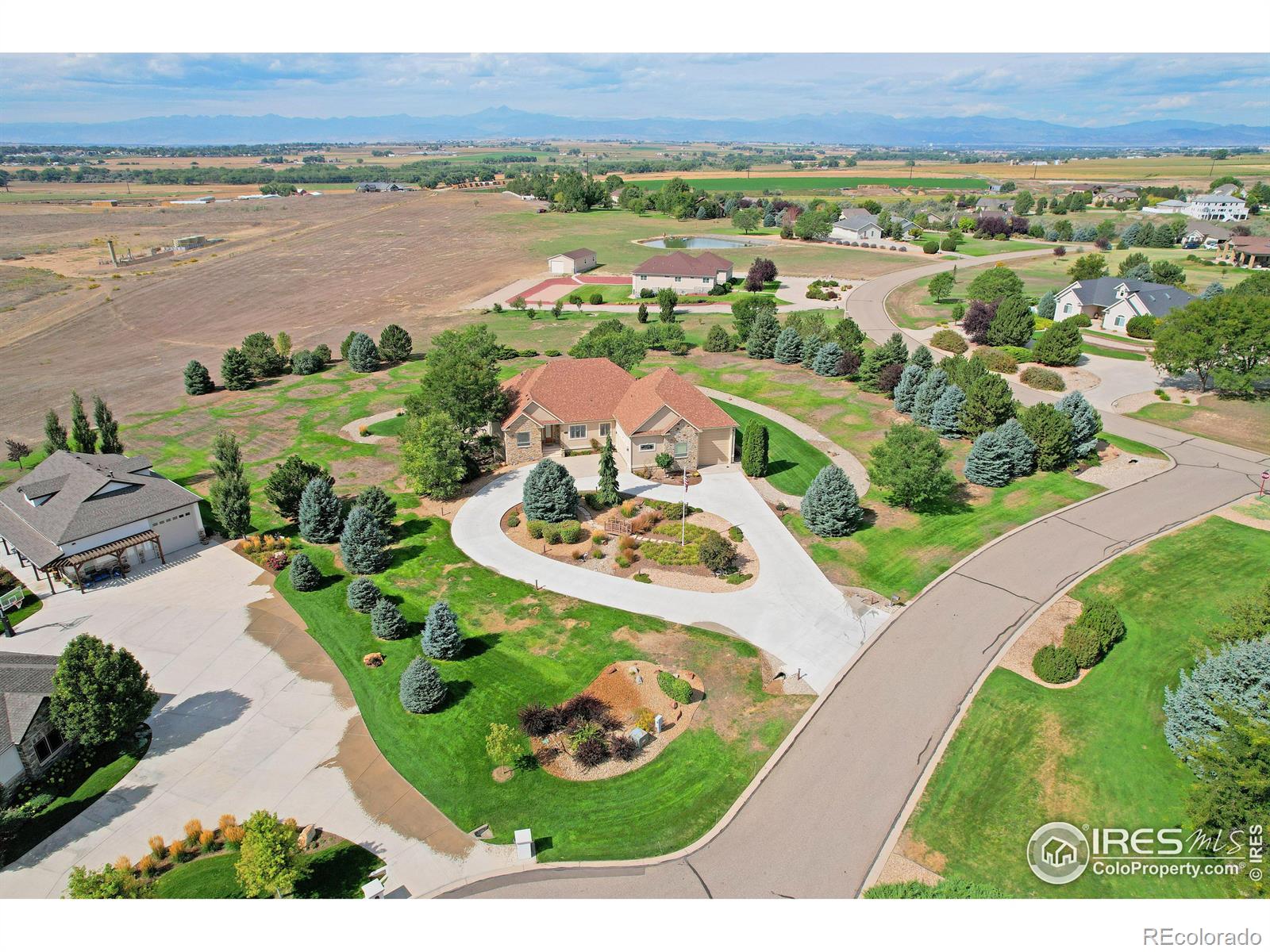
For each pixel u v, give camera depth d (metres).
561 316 104.00
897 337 69.69
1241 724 24.44
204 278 132.50
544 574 41.53
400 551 44.19
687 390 55.31
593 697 32.06
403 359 84.44
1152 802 26.20
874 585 39.94
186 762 29.45
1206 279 111.69
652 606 38.44
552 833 26.02
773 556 42.72
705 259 116.94
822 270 131.38
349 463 56.84
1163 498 47.47
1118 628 34.06
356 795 27.84
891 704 31.30
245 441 61.88
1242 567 39.31
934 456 44.94
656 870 24.42
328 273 136.12
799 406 66.62
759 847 25.09
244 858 23.09
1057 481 50.53
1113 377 71.88
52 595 40.78
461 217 195.25
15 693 29.09
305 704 32.56
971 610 37.22
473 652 35.34
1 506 45.94
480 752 29.66
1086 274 109.50
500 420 55.41
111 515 42.69
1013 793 26.81
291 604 39.91
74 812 27.31
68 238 177.00
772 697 31.89
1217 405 62.53
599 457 55.75
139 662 34.91
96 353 93.19
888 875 24.02
